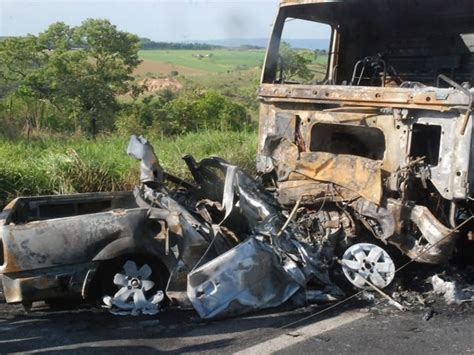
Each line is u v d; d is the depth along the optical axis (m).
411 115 5.77
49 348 4.50
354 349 4.56
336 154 6.25
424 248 5.72
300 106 6.57
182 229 5.23
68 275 5.08
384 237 5.87
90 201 6.32
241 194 5.86
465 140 5.41
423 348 4.61
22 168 8.91
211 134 12.85
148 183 5.77
